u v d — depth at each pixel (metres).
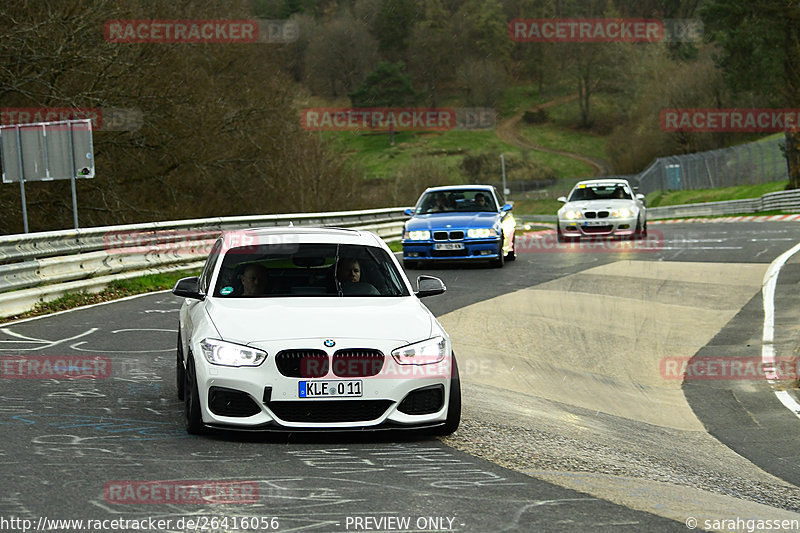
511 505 9.39
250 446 11.69
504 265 37.44
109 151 58.31
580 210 45.81
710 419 16.62
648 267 35.50
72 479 9.73
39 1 50.38
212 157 62.91
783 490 11.89
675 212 109.19
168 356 18.70
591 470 11.66
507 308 26.53
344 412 11.86
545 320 24.89
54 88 49.12
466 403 15.88
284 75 75.56
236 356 11.76
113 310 24.97
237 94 68.50
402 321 12.59
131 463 10.55
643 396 18.19
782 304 27.39
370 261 14.27
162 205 62.69
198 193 67.69
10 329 21.69
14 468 10.12
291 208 73.50
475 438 12.96
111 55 51.59
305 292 13.61
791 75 101.44
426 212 37.94
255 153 67.88
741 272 33.59
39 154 32.19
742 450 14.50
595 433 14.55
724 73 118.00
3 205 52.47
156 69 57.78
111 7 51.91
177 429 12.57
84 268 28.00
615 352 21.75
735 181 126.06
